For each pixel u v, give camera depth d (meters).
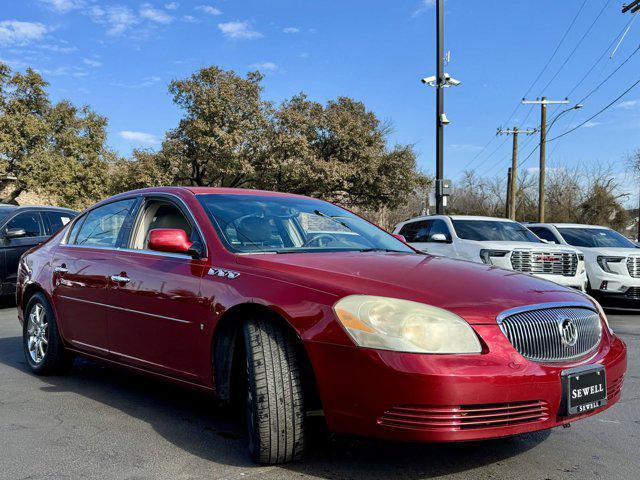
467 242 9.74
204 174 32.62
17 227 9.91
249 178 30.84
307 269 3.22
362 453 3.31
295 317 2.94
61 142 32.38
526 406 2.77
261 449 2.98
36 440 3.48
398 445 3.45
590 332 3.19
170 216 4.18
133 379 4.96
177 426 3.74
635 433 3.77
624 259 10.38
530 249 9.23
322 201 4.86
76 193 31.83
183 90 29.69
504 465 3.17
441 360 2.65
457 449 3.41
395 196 32.81
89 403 4.24
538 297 3.09
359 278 3.08
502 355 2.74
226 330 3.37
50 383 4.80
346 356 2.76
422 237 10.91
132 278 3.99
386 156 32.44
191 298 3.51
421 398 2.61
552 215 51.22
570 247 9.58
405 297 2.86
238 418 3.93
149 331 3.84
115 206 4.71
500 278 3.29
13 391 4.54
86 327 4.46
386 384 2.66
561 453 3.38
